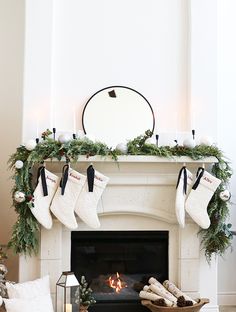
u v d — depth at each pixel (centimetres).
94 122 435
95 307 424
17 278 472
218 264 500
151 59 447
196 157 416
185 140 415
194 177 427
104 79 441
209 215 422
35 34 426
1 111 481
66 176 405
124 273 434
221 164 423
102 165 419
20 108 482
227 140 502
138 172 423
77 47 440
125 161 411
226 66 505
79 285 389
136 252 434
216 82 441
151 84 446
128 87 443
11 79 483
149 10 449
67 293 385
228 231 428
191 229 430
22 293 367
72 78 438
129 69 445
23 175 403
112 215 427
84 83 439
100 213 420
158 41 448
